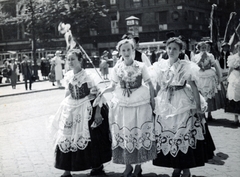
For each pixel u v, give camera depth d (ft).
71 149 14.79
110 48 163.63
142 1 152.35
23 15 166.71
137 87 14.60
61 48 165.89
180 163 13.98
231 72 25.14
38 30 156.66
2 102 48.98
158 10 148.77
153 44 125.59
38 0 154.61
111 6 159.84
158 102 14.76
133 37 18.70
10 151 20.51
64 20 152.66
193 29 148.36
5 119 33.09
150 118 14.56
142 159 14.12
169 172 15.81
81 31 167.84
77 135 14.76
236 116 25.38
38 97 53.11
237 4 170.19
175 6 144.36
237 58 24.57
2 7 186.50
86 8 151.02
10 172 16.44
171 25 146.51
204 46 25.81
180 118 14.24
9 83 87.04
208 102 26.32
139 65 14.74
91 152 14.65
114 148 14.52
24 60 66.23
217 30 38.09
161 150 14.44
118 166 17.12
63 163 14.80
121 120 14.49
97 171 15.83
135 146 14.25
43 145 21.76
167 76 14.66
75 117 14.97
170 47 14.65
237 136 21.97
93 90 15.15
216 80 26.55
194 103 14.46
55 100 47.75
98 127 15.05
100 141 14.93
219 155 17.94
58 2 152.35
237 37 43.47
